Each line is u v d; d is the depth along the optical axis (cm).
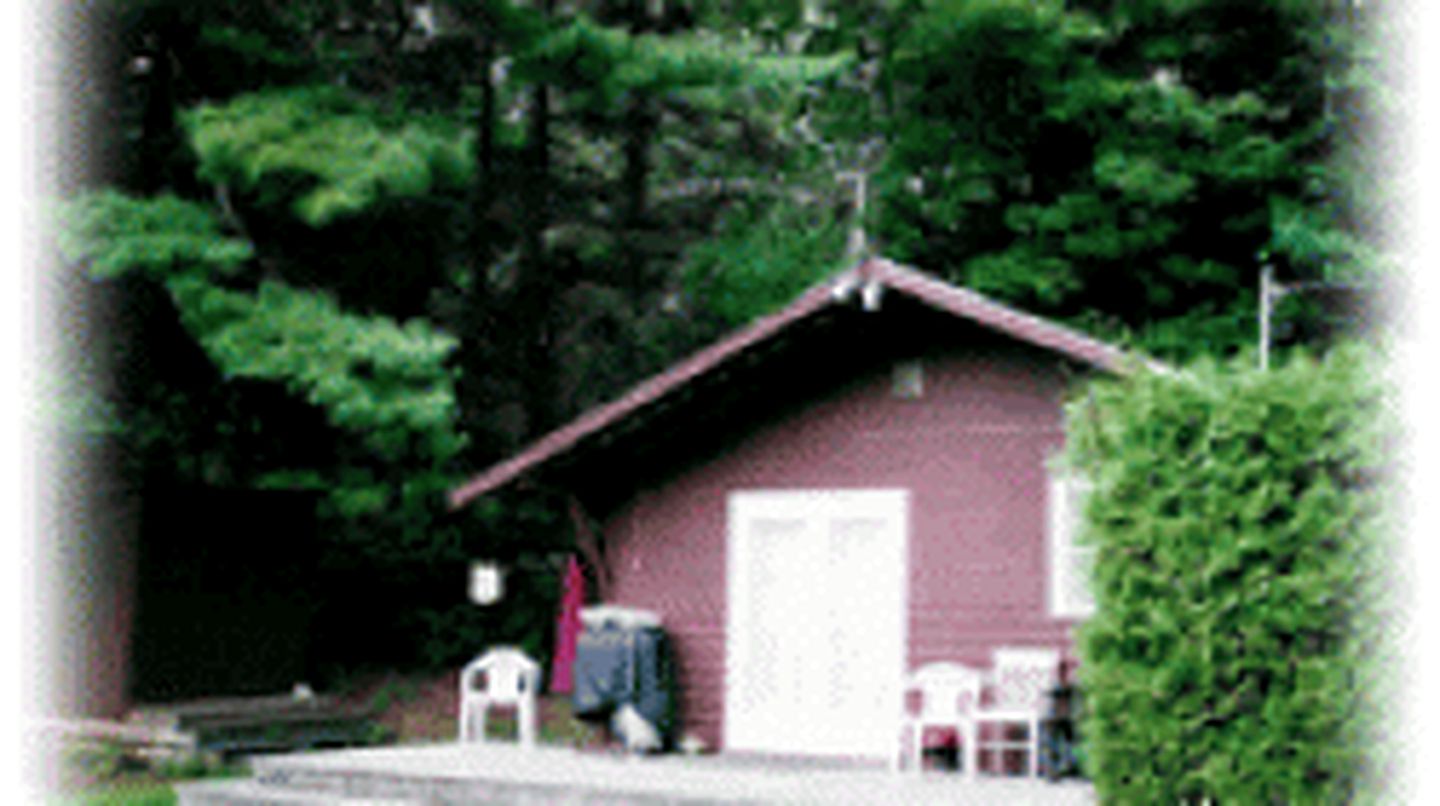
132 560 1689
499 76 2233
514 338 2222
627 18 2144
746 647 1358
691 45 1856
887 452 1330
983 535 1288
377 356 1634
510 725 1995
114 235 1627
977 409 1304
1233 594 739
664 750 1356
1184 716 748
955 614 1289
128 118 1866
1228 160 1991
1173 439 762
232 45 1800
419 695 2106
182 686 1752
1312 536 731
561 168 2312
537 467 1388
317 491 1942
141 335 1812
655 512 1412
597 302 2312
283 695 1898
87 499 1705
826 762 1299
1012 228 2139
